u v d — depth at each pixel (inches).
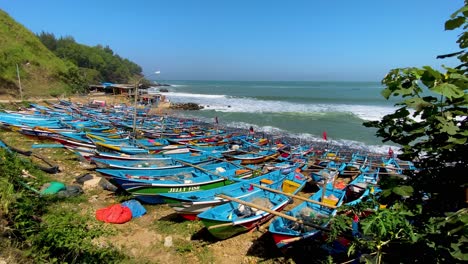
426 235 139.3
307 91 3853.3
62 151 631.2
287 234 288.2
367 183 501.0
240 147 812.6
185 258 315.3
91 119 1011.9
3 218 261.0
